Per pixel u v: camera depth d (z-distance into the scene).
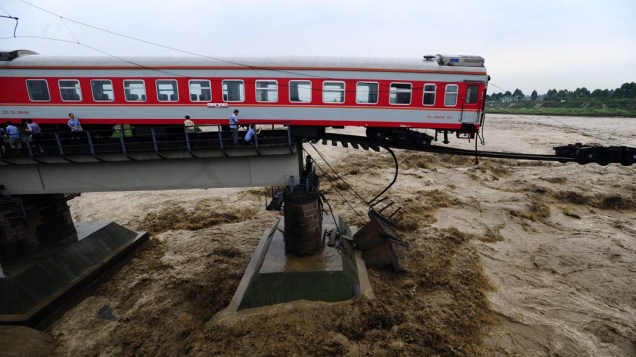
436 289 16.09
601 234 22.34
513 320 14.41
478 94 15.53
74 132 13.52
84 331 13.58
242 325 12.77
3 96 16.33
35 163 13.40
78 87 16.12
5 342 11.76
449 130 16.14
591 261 19.06
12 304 13.01
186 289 16.30
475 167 38.59
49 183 14.08
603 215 25.92
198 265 18.62
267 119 16.08
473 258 19.16
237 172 14.52
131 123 16.41
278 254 15.46
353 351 11.94
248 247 20.73
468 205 27.61
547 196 29.64
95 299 15.52
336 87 15.64
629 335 13.55
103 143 14.16
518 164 40.78
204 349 11.98
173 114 16.22
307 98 15.79
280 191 15.92
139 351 12.53
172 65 15.67
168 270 18.16
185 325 13.47
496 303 15.51
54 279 14.62
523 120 92.38
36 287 13.80
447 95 15.62
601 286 16.83
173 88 15.94
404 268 16.98
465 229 23.39
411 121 15.92
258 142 13.83
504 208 26.50
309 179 15.79
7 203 13.85
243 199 29.86
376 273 16.83
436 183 33.94
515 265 18.91
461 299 15.32
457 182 34.31
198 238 22.08
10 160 13.11
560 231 23.19
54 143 15.64
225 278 17.06
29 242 14.70
